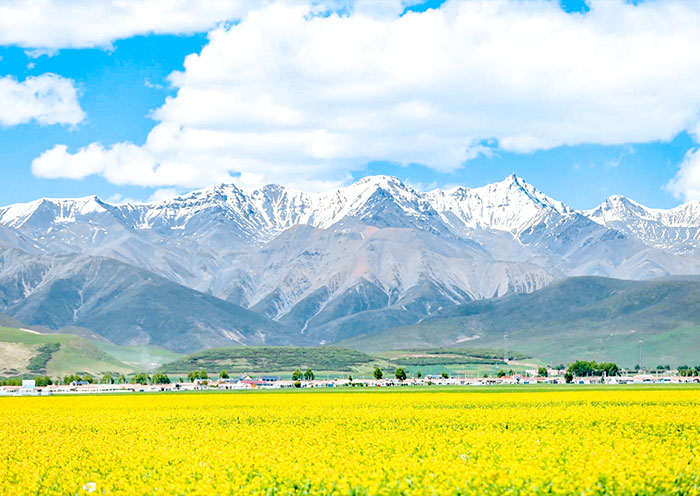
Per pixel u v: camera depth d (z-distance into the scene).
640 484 44.06
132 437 75.44
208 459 55.84
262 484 47.16
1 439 75.50
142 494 45.88
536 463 49.69
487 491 43.00
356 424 86.00
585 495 42.12
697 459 51.31
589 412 94.19
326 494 44.44
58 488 48.81
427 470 48.56
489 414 95.00
